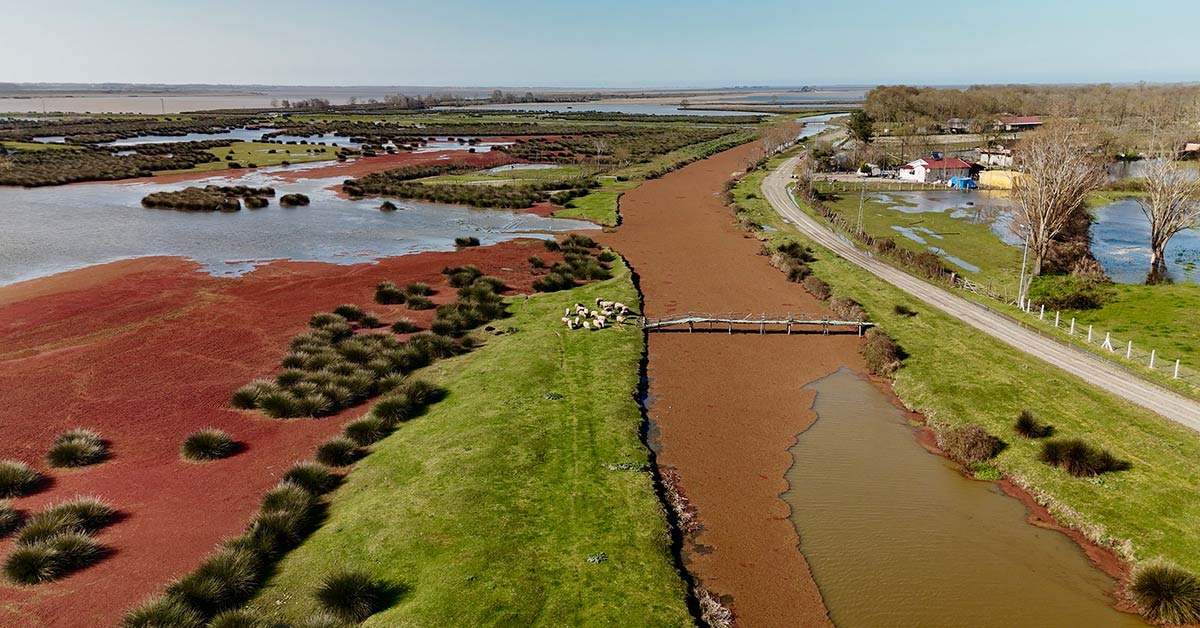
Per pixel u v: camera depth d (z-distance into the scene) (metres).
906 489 30.00
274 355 43.25
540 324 49.09
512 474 28.77
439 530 24.69
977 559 25.16
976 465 31.77
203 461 30.67
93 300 52.50
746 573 24.28
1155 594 22.12
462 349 44.59
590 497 27.50
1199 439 31.50
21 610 20.94
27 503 27.02
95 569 23.08
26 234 72.81
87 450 30.39
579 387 38.31
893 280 61.44
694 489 29.77
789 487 30.06
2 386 37.62
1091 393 36.78
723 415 37.00
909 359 43.28
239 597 21.50
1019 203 65.12
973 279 62.41
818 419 36.78
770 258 70.25
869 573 24.33
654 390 39.97
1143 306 52.38
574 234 80.75
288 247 71.44
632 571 23.14
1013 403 36.31
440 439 31.83
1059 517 27.66
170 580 22.48
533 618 20.56
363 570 22.48
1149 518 26.33
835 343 47.88
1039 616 22.23
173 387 38.28
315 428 34.19
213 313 50.59
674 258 71.00
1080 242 72.06
